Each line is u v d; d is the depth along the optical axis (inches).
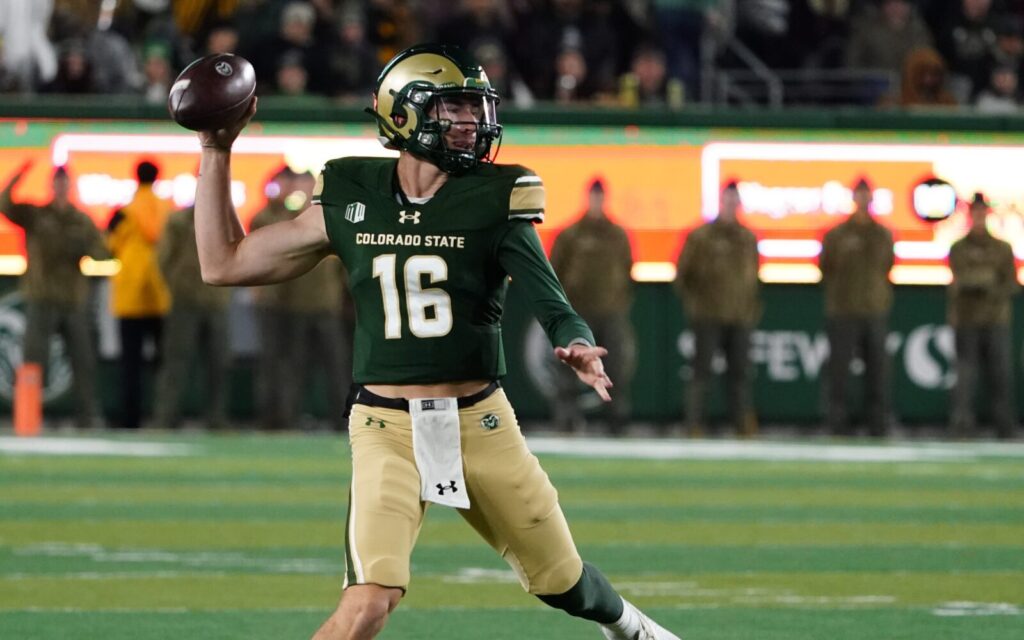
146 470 2031.3
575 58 2758.4
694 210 2625.5
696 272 2527.1
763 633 1062.4
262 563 1350.9
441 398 733.3
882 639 1045.2
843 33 2992.1
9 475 1969.7
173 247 2476.6
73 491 1829.5
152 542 1467.8
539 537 745.6
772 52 2984.7
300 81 2674.7
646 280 2632.9
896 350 2677.2
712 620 1109.1
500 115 2596.0
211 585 1240.8
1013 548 1483.8
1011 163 2655.0
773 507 1771.7
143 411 2659.9
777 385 2674.7
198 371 2645.2
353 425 741.3
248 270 757.3
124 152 2549.2
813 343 2667.3
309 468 2068.2
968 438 2618.1
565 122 2605.8
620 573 1322.6
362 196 746.2
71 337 2508.6
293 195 2425.0
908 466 2203.5
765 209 2635.3
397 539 709.9
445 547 1457.9
